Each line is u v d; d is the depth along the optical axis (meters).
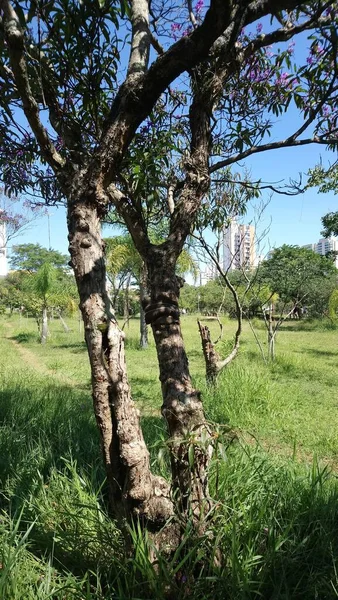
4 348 17.33
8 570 2.12
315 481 2.98
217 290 33.53
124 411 2.09
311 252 30.33
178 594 1.98
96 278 2.13
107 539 2.46
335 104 3.05
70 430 4.24
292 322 34.62
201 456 2.11
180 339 2.35
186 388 2.23
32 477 3.27
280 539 2.35
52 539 2.58
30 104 2.04
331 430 5.91
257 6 2.11
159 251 2.45
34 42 2.27
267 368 10.98
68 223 2.23
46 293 19.91
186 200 2.46
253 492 2.82
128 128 2.14
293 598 2.23
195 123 2.47
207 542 2.09
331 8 2.66
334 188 9.65
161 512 2.09
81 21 2.16
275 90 3.22
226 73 2.42
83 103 2.47
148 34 2.37
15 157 3.08
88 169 2.15
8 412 5.17
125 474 2.12
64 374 10.57
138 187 2.52
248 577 2.17
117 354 2.12
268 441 5.49
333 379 9.71
